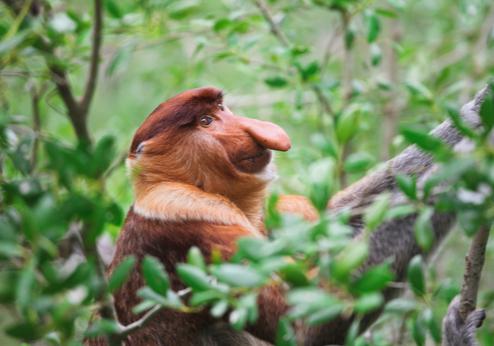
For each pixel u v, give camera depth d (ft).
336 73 49.34
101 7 27.43
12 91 37.93
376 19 34.91
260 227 31.17
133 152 30.81
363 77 43.98
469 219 17.79
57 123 46.44
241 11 36.11
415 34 53.47
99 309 19.52
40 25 25.16
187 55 47.47
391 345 30.37
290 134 46.16
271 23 36.60
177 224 29.04
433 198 27.40
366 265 28.30
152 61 53.52
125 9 36.47
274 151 31.24
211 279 21.02
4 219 18.58
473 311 24.66
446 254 40.22
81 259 28.25
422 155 29.53
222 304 19.04
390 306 21.38
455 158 17.51
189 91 30.76
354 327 20.12
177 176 30.09
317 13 52.11
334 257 19.88
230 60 37.88
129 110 52.90
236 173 30.07
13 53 23.98
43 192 18.80
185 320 29.07
